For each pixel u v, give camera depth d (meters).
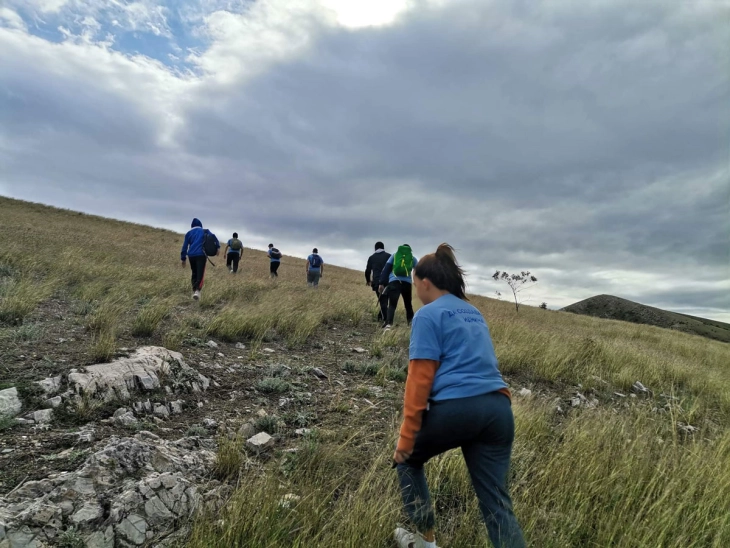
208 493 2.68
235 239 16.50
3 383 3.56
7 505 2.20
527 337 8.40
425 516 2.28
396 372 5.77
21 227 18.81
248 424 3.75
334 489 2.72
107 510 2.29
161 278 10.53
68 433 3.08
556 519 2.70
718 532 2.60
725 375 9.36
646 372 7.77
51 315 6.04
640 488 3.11
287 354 6.24
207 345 5.86
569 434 3.95
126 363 4.18
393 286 8.79
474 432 2.10
